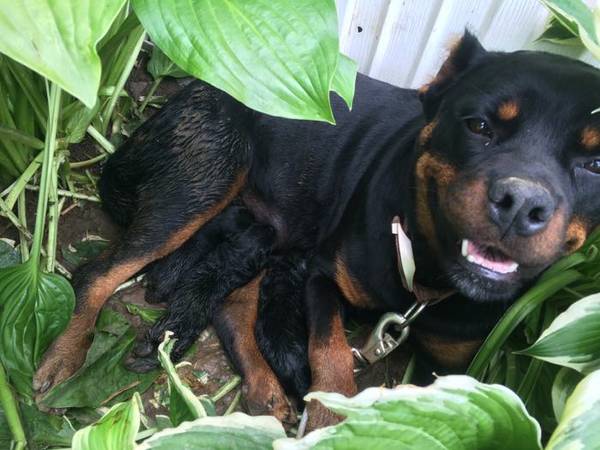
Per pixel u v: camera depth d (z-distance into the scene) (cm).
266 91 31
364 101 62
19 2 27
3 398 48
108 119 68
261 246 61
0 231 61
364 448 28
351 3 70
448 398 28
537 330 53
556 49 67
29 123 61
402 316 54
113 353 55
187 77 75
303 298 59
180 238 60
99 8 28
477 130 46
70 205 65
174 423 41
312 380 54
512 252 43
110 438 31
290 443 27
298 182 63
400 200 54
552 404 48
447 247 48
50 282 48
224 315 59
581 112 43
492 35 69
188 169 60
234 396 58
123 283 61
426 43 71
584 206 46
